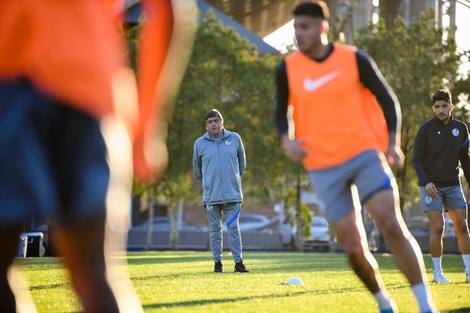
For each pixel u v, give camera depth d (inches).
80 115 236.7
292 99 508.1
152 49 249.3
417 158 914.7
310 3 498.0
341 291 761.6
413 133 3496.6
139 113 255.6
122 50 259.3
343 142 482.9
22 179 229.5
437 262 928.9
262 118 3503.9
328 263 1472.7
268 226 4662.9
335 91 490.3
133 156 258.1
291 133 528.1
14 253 255.8
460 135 910.4
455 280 958.4
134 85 253.9
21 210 228.2
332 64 497.0
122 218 239.9
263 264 1418.6
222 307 597.6
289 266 1331.2
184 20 248.4
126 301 234.7
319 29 499.2
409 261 467.8
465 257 917.2
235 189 1120.2
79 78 238.8
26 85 238.8
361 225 494.3
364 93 502.9
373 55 3560.5
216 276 1003.9
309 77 498.3
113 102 242.4
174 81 254.4
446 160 911.7
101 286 229.9
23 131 232.7
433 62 3513.8
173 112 3484.3
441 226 917.8
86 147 234.1
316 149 490.0
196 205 5497.1
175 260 1574.8
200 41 3526.1
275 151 3467.0
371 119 499.8
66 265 235.1
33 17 243.9
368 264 489.1
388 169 482.9
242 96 3526.1
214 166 1121.4
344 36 5502.0
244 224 4690.0
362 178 477.4
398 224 470.3
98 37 247.9
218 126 1136.2
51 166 234.5
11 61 240.2
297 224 3496.6
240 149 1146.7
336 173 482.9
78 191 231.0
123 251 240.1
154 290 758.5
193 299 668.1
